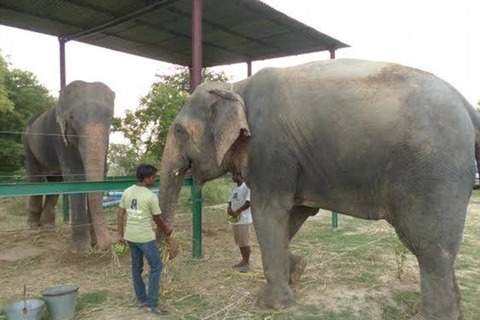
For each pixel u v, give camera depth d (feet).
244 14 26.32
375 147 11.07
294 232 15.20
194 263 18.29
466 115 10.75
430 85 10.94
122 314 12.85
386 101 11.08
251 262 18.61
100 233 17.47
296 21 27.43
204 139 13.97
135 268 13.26
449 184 10.31
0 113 56.95
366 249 20.11
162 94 39.96
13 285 15.65
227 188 39.86
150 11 25.66
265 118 12.54
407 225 10.89
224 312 12.94
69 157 20.79
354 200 12.00
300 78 12.55
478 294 14.26
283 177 12.48
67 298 12.21
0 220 29.12
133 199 12.96
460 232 10.44
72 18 27.45
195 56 21.09
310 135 12.03
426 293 10.78
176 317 12.66
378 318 12.48
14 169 54.54
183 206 33.68
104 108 19.63
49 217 25.71
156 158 38.73
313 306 13.24
